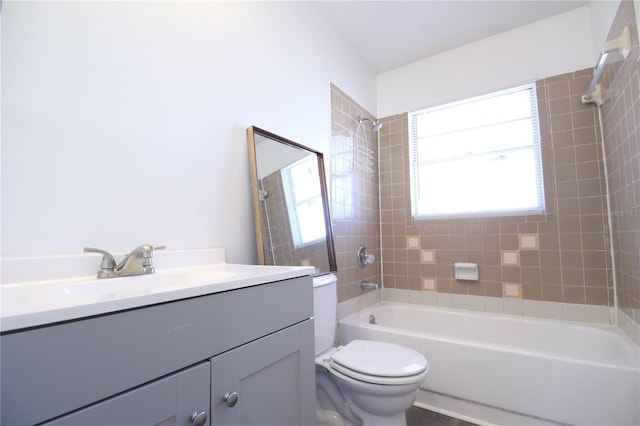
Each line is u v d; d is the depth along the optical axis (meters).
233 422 0.73
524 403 1.47
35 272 0.79
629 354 1.48
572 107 2.06
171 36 1.17
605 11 1.75
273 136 1.60
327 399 1.55
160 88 1.12
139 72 1.06
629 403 1.28
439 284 2.46
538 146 2.18
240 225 1.40
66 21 0.89
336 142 2.20
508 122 2.31
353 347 1.48
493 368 1.55
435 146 2.60
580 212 2.01
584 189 2.00
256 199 1.42
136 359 0.56
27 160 0.80
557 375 1.41
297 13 1.87
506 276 2.22
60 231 0.85
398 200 2.69
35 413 0.44
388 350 1.44
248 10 1.53
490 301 2.26
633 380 1.28
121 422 0.53
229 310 0.75
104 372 0.51
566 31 2.10
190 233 1.20
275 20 1.69
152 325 0.59
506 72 2.29
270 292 0.88
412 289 2.58
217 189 1.31
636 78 1.38
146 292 0.61
